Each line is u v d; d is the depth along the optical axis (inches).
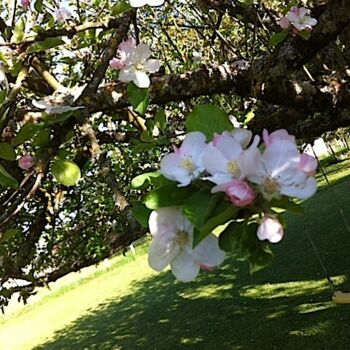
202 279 413.7
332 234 382.0
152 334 348.8
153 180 42.3
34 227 124.6
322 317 262.8
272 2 147.3
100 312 464.4
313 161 35.9
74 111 63.6
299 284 322.3
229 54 150.3
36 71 92.0
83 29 69.6
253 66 97.2
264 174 35.4
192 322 335.6
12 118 70.9
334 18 93.6
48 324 501.4
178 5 155.5
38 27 67.4
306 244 385.7
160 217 38.9
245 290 349.7
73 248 136.5
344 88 102.8
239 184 34.3
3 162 80.2
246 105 113.8
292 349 245.0
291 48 96.6
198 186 38.0
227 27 161.5
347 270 313.6
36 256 140.3
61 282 655.1
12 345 466.0
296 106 102.0
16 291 122.9
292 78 99.6
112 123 123.8
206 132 41.8
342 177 550.3
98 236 133.6
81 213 147.1
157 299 422.0
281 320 279.6
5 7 107.5
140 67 67.9
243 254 39.0
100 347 368.5
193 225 36.0
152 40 152.5
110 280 581.3
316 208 466.9
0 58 62.9
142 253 633.0
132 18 72.1
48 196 127.2
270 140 36.4
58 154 63.4
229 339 286.0
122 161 140.3
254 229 38.4
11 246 128.3
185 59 146.7
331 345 233.6
